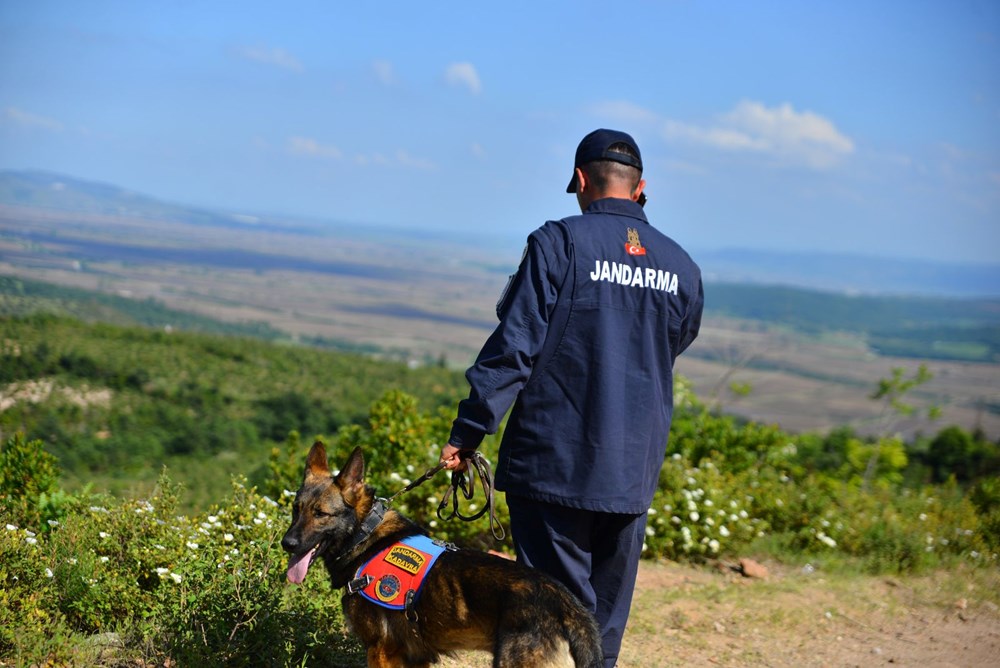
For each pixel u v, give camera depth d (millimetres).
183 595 4309
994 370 145875
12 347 53438
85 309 132875
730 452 10469
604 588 3783
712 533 8133
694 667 5250
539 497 3574
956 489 11750
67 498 5988
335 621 4805
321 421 42250
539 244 3537
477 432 3488
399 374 64875
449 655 3807
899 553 8320
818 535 8602
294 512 3910
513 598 3396
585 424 3531
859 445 13719
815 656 5621
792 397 126625
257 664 4266
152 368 55438
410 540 3842
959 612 6891
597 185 3812
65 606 4633
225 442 37938
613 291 3549
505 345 3438
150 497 6016
